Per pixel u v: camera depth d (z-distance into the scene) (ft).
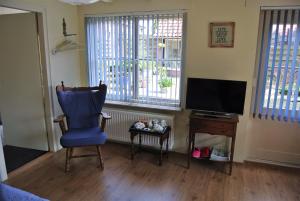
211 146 10.57
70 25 11.17
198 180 8.93
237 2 8.97
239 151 10.21
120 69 11.38
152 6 10.09
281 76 9.19
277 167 9.94
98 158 10.51
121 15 10.70
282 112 9.48
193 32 9.76
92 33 11.49
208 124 9.07
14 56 10.39
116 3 10.63
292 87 9.13
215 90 9.25
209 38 9.61
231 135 8.94
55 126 11.03
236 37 9.28
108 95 11.96
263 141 10.21
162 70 10.64
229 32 9.30
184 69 10.33
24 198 5.46
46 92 10.46
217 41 9.53
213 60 9.77
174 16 9.93
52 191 8.20
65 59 11.16
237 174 9.34
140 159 10.52
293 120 9.39
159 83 10.83
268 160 10.33
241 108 9.02
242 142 10.09
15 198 5.44
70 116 10.32
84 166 9.89
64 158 10.57
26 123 11.12
